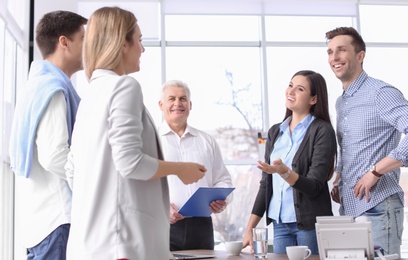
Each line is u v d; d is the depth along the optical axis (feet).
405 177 21.62
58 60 7.62
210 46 23.06
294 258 6.77
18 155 6.83
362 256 6.12
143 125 5.34
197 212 8.39
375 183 8.74
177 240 9.92
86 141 5.19
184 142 11.02
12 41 15.84
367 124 9.04
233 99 22.91
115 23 5.45
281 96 22.89
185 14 22.81
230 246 8.02
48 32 7.58
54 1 17.72
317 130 9.00
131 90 5.15
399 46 23.44
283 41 23.17
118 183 5.06
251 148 22.72
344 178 9.29
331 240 6.22
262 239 7.64
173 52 22.84
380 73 23.34
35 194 6.89
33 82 6.99
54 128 6.68
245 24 23.30
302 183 8.25
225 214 22.07
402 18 23.68
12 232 13.53
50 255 6.77
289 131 9.50
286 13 23.00
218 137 22.67
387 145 9.03
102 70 5.39
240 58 23.16
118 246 4.92
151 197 5.22
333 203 21.30
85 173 5.14
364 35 23.45
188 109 11.17
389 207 8.77
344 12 23.26
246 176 22.49
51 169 6.59
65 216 6.80
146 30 22.27
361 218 6.88
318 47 23.34
